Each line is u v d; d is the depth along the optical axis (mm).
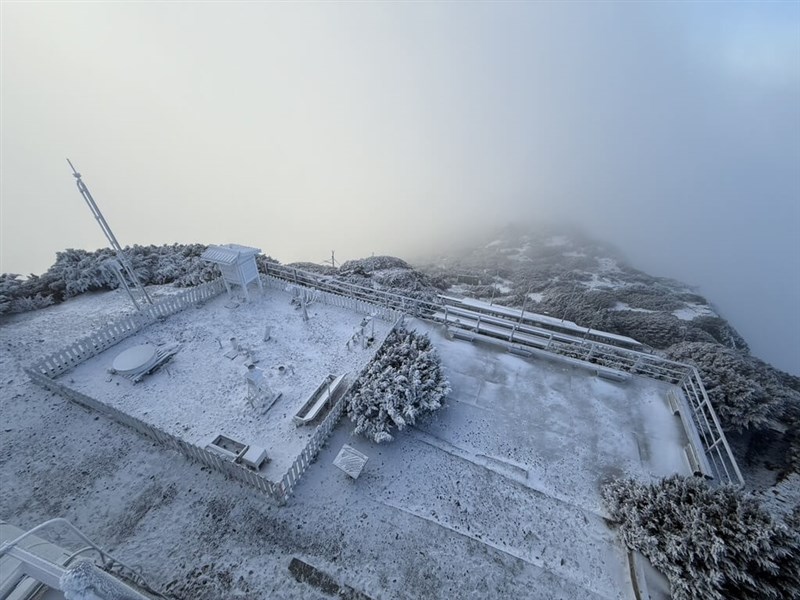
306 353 13500
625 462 9859
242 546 7652
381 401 10125
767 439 11164
